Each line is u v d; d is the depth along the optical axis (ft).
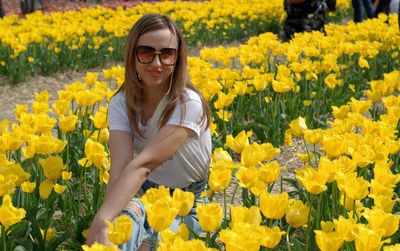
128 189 9.12
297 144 19.31
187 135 9.90
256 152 9.83
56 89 31.12
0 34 32.91
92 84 18.85
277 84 17.34
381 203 8.56
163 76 9.77
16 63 31.19
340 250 8.62
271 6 49.01
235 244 6.92
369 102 13.82
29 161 12.85
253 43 26.91
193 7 49.16
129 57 9.95
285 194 8.18
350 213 9.12
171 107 9.79
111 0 69.92
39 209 11.57
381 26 31.30
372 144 11.17
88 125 17.61
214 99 20.74
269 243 7.38
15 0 86.53
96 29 34.68
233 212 8.00
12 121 25.16
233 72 19.54
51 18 42.73
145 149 9.55
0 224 8.66
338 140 10.07
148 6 48.85
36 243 10.21
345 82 23.66
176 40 9.80
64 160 14.93
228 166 9.48
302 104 21.44
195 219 10.69
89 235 8.86
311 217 9.84
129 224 7.53
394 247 7.02
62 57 33.94
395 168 13.73
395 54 26.78
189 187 10.76
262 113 20.30
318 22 36.01
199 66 21.70
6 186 9.46
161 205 7.59
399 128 16.67
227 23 44.62
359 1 43.96
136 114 10.23
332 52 27.58
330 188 11.80
